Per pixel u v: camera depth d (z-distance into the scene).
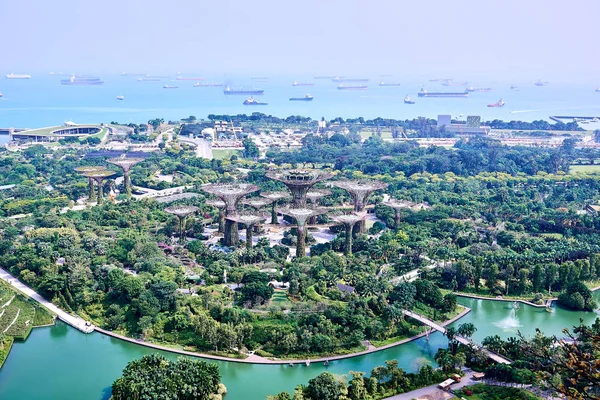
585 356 105.56
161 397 190.38
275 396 196.12
